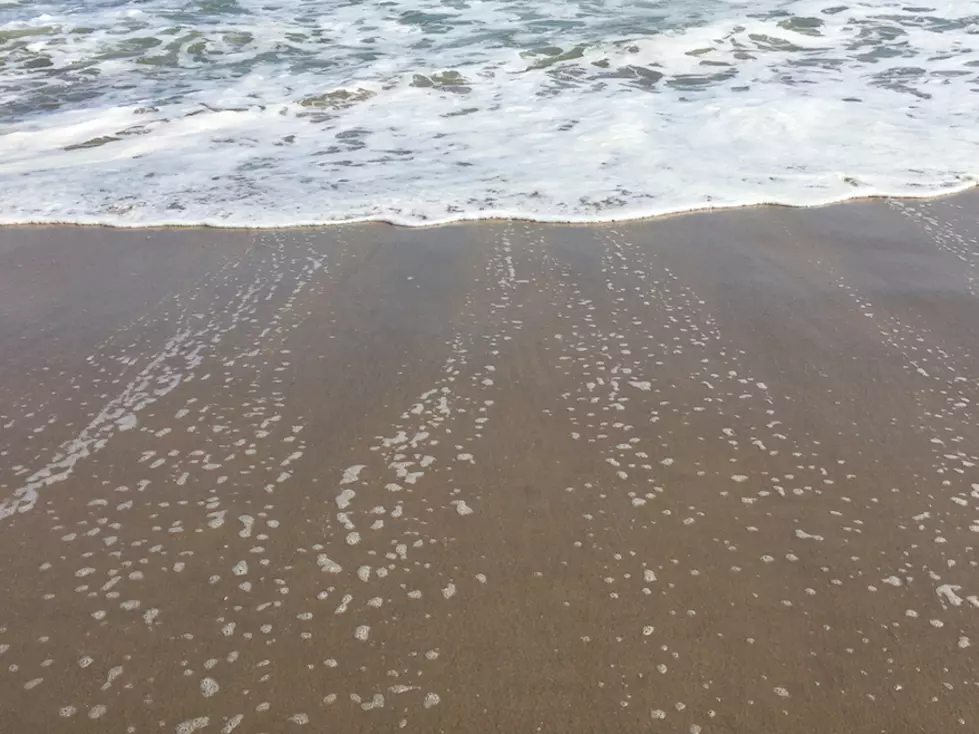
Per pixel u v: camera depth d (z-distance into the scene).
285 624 1.81
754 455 2.36
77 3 8.63
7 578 1.94
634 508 2.16
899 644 1.76
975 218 3.90
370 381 2.71
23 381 2.72
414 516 2.13
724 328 3.01
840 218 3.92
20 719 1.60
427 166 4.62
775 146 4.79
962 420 2.50
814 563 1.98
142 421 2.52
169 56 6.79
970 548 2.02
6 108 5.66
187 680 1.68
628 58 6.46
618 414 2.54
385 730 1.57
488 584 1.92
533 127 5.18
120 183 4.44
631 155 4.69
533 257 3.58
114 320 3.10
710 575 1.94
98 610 1.86
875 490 2.22
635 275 3.42
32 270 3.50
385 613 1.84
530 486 2.24
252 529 2.09
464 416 2.54
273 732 1.57
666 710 1.61
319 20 7.83
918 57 6.37
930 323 3.03
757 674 1.69
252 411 2.56
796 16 7.37
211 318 3.11
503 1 8.41
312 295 3.28
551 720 1.59
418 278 3.41
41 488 2.24
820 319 3.07
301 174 4.54
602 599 1.87
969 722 1.58
